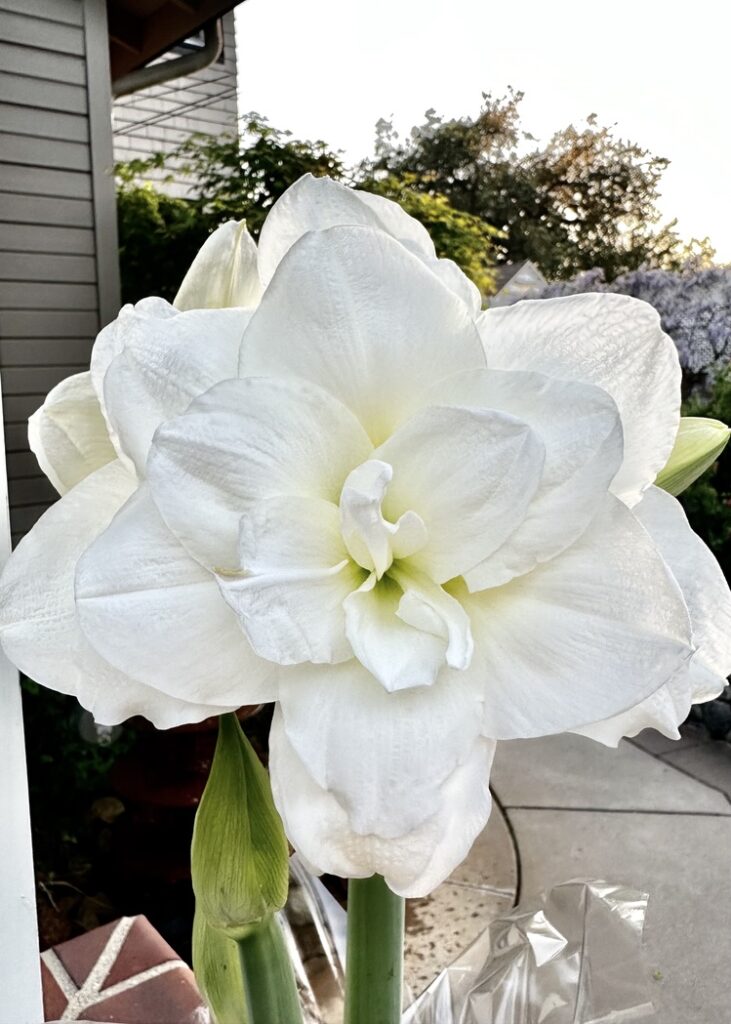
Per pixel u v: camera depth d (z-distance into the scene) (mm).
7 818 289
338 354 258
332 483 267
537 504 250
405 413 268
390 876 238
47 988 594
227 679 246
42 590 261
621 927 453
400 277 255
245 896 314
